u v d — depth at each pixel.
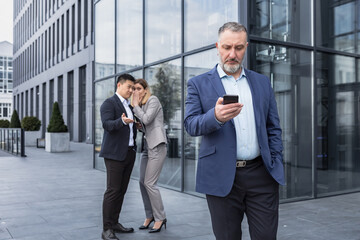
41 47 36.28
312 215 4.57
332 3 6.03
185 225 4.10
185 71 6.23
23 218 4.41
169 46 6.66
